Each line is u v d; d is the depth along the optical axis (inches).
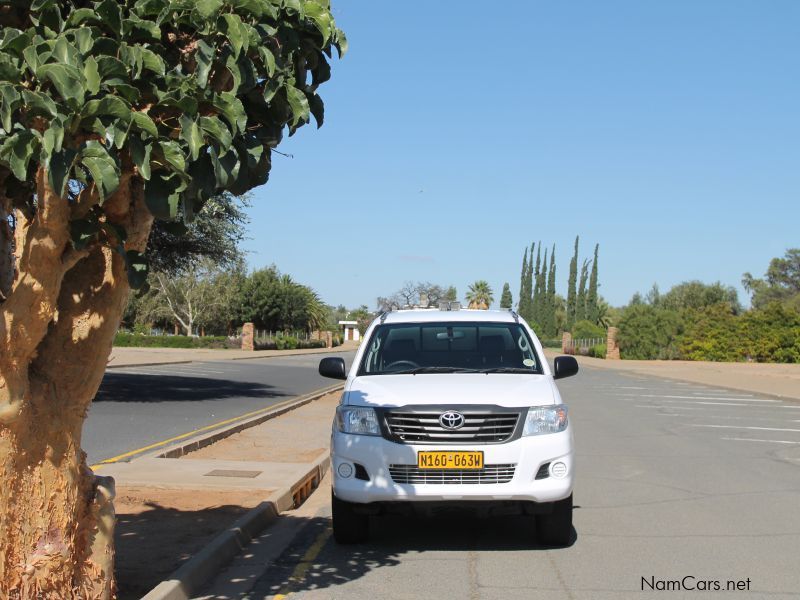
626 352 2384.4
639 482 411.2
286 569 258.4
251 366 1611.7
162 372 1291.8
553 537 280.2
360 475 266.8
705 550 279.9
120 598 217.6
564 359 318.0
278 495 352.2
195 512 322.0
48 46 143.5
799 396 960.3
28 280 159.6
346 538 283.7
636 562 265.4
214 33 155.3
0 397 161.0
